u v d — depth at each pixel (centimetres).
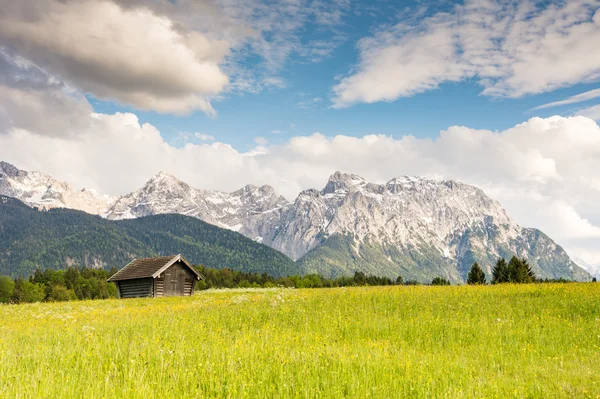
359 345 1559
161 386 1048
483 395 1043
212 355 1336
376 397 1012
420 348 1641
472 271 10538
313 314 2320
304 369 1186
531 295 2894
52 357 1314
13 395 937
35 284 13200
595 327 1945
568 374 1282
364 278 19938
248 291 5550
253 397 1010
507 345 1672
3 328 2067
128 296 5491
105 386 1006
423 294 3072
